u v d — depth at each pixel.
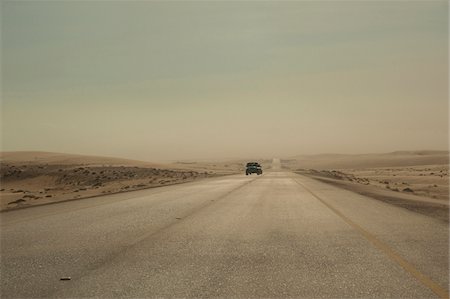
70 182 76.75
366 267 8.05
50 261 8.94
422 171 135.25
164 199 24.14
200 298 6.32
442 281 7.07
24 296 6.55
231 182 43.75
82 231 13.05
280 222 14.38
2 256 9.52
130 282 7.21
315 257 9.00
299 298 6.29
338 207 19.00
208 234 12.09
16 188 73.31
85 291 6.74
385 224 13.67
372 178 84.19
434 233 11.86
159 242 10.93
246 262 8.61
